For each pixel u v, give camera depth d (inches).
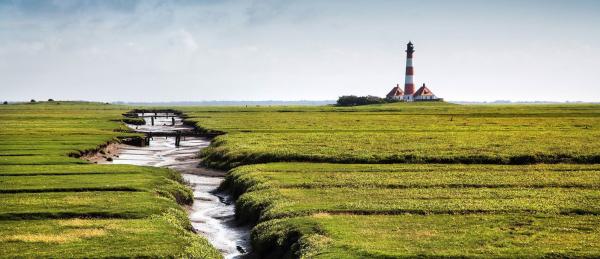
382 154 2437.3
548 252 1064.2
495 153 2427.4
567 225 1268.5
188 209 1758.1
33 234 1231.5
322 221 1314.0
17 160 2367.1
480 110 7539.4
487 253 1064.2
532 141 2898.6
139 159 2935.5
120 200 1569.9
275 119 5570.9
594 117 5428.2
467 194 1626.5
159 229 1293.1
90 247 1146.7
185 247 1178.0
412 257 1047.6
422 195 1617.9
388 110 7706.7
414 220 1326.3
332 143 2913.4
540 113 6407.5
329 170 2114.9
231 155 2632.9
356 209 1429.6
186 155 3142.2
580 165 2226.9
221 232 1491.1
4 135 3538.4
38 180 1868.8
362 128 4106.8
